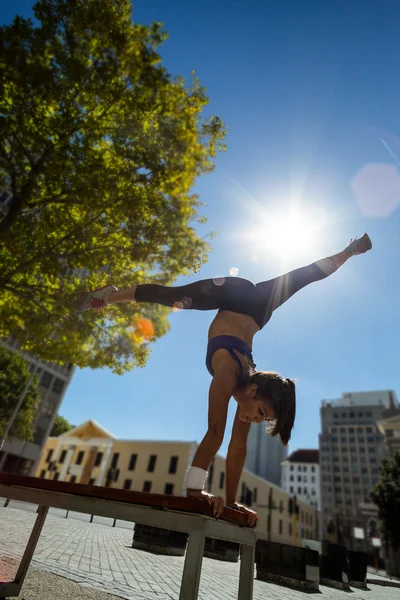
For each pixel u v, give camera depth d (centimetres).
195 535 133
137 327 739
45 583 317
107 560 583
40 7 507
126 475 4444
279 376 174
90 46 517
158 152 555
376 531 7625
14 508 1437
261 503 5178
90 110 532
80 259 625
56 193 571
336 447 9962
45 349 709
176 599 373
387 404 10725
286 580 738
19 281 667
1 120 513
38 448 3516
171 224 607
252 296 211
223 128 586
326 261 235
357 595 796
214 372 185
